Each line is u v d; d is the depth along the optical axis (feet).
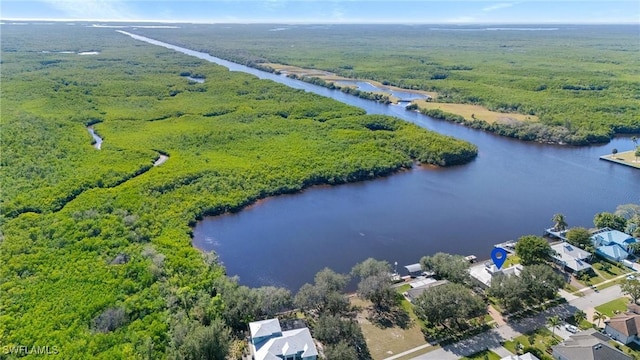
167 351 208.54
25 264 273.33
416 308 233.55
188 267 275.39
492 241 337.11
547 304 248.32
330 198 412.16
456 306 227.61
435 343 222.28
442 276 274.77
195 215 364.58
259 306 234.99
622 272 279.49
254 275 294.66
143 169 442.91
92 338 214.69
